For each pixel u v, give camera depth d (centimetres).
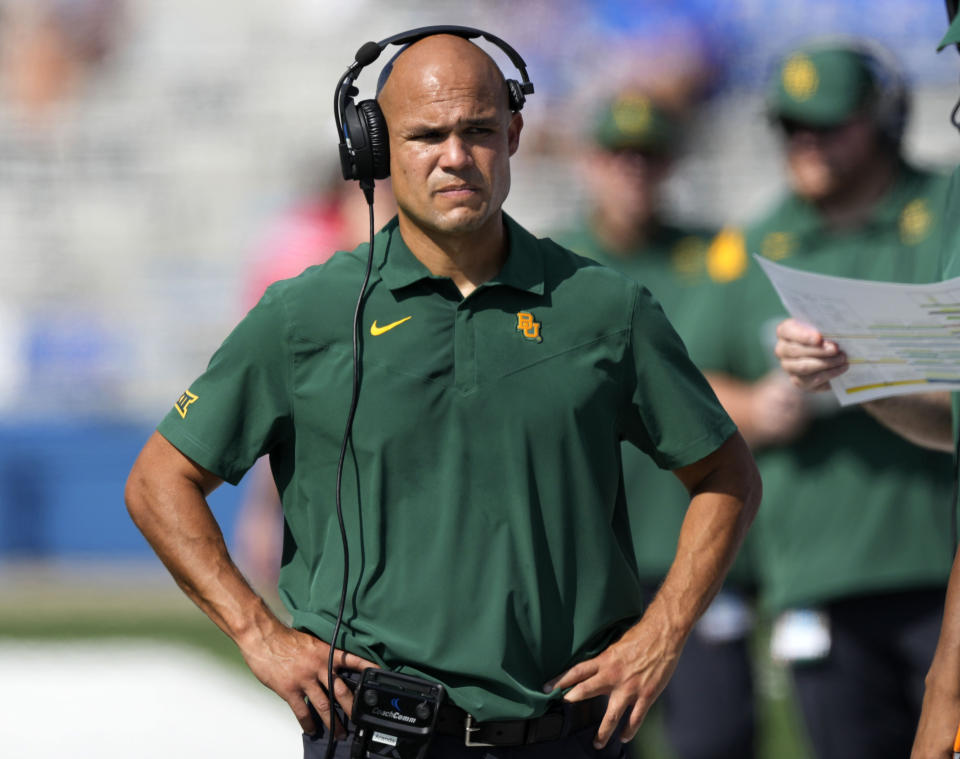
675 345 947
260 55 6481
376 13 6438
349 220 2202
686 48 5816
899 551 1450
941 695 893
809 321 1107
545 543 910
